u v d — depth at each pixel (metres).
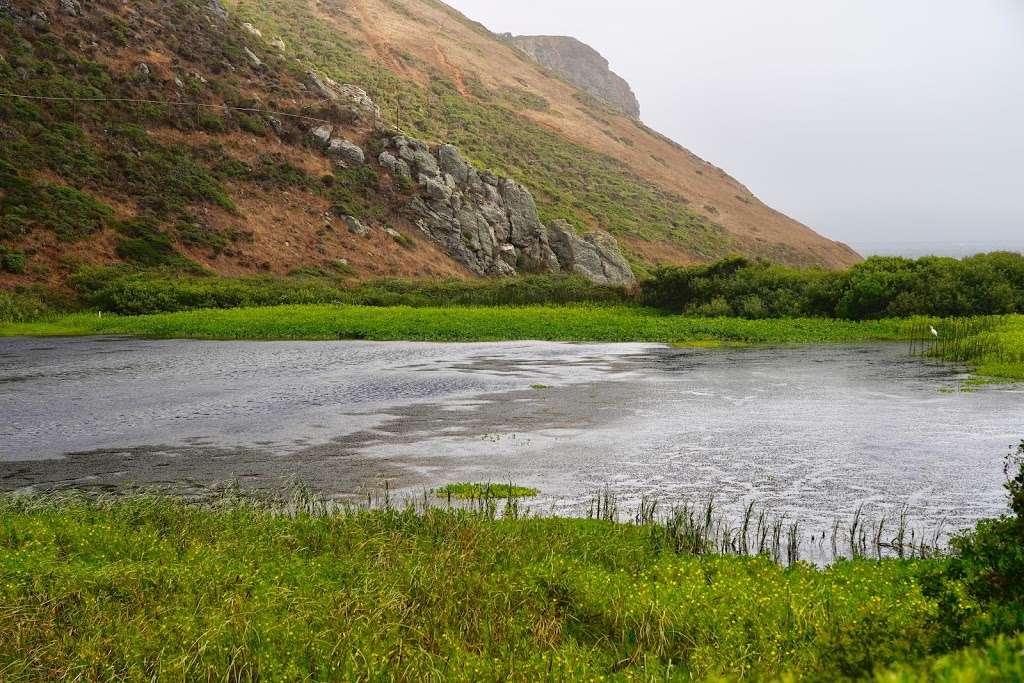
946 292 46.69
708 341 40.91
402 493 14.43
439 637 7.39
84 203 65.06
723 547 11.16
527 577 8.91
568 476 15.55
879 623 6.32
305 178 83.75
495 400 24.30
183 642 7.16
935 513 13.03
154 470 16.41
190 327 45.38
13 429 20.61
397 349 38.25
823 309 50.31
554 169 126.50
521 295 61.50
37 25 78.56
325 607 7.95
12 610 7.80
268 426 20.75
